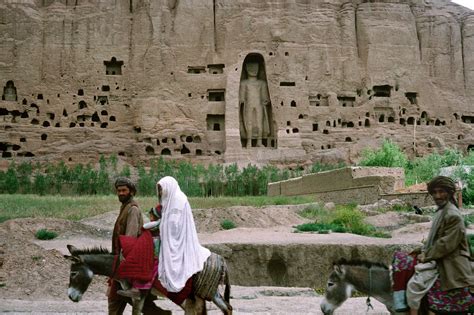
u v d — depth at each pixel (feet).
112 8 253.03
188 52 249.34
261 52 248.11
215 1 256.93
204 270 24.48
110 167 215.31
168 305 38.34
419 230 73.82
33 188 197.06
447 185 21.34
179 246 24.13
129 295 23.72
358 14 261.65
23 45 243.40
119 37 250.98
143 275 23.91
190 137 237.25
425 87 256.73
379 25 258.78
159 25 249.75
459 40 268.82
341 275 22.89
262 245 58.49
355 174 112.78
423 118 253.44
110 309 25.71
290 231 77.56
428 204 97.50
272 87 244.22
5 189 194.80
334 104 245.86
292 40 252.21
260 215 91.04
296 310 36.06
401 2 264.52
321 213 102.47
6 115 232.73
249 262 58.44
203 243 60.13
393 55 256.93
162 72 243.60
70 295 24.75
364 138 238.48
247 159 229.66
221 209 92.43
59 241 69.46
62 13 250.57
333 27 257.75
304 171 224.12
